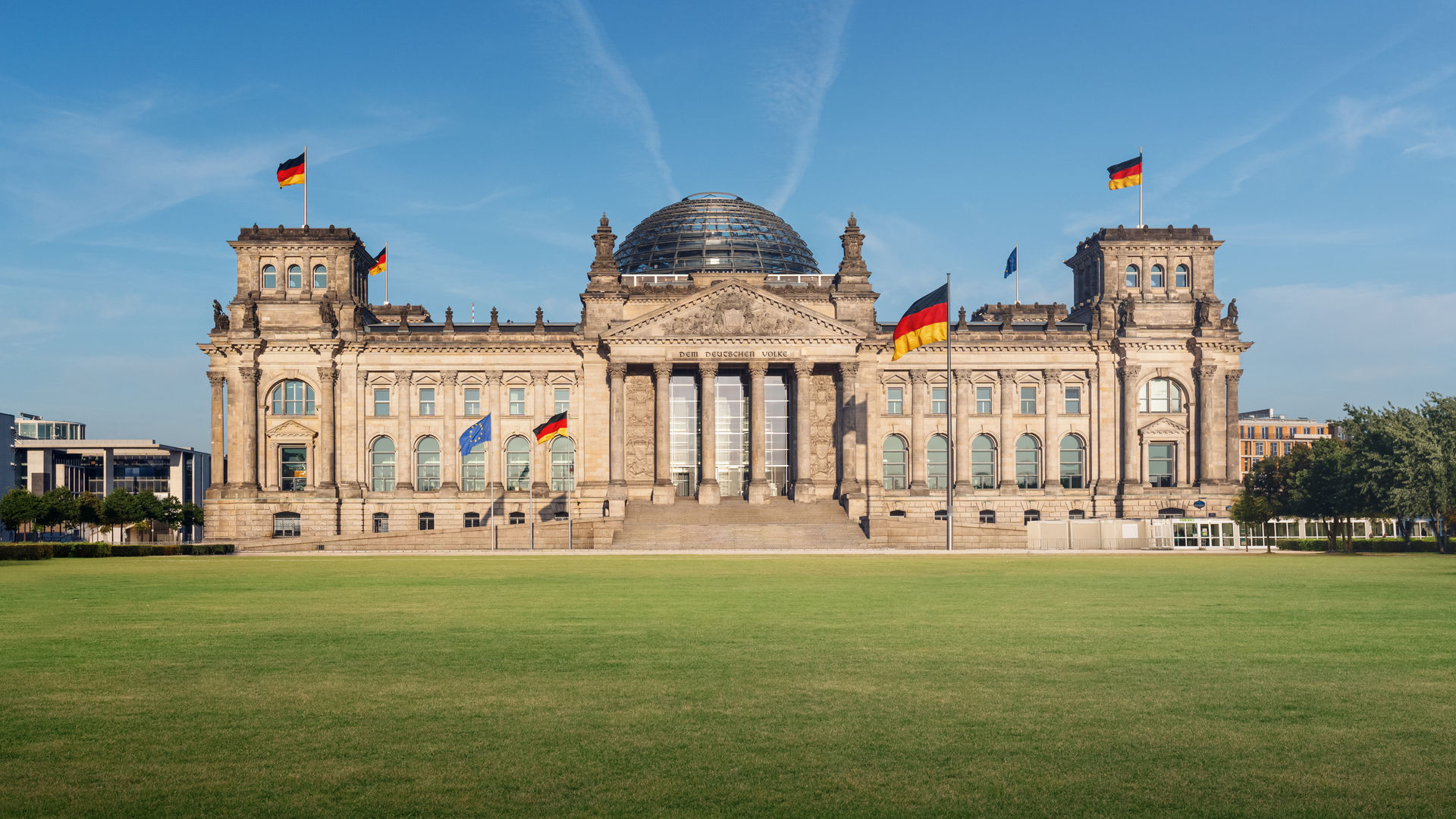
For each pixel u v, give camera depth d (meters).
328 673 34.12
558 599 58.12
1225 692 30.67
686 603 55.44
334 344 158.12
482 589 65.31
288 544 127.56
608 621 47.25
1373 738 25.84
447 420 161.00
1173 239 163.88
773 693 30.75
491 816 20.84
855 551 120.25
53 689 31.88
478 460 162.62
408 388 160.75
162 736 26.30
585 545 130.75
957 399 162.88
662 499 151.50
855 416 153.50
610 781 22.80
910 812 20.97
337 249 161.25
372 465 161.25
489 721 27.64
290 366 158.88
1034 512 160.88
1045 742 25.50
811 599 57.28
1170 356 161.88
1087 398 163.12
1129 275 165.12
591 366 159.38
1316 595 58.97
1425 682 32.16
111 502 175.38
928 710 28.66
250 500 156.00
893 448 164.50
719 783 22.69
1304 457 180.62
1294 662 35.47
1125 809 21.11
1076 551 122.00
